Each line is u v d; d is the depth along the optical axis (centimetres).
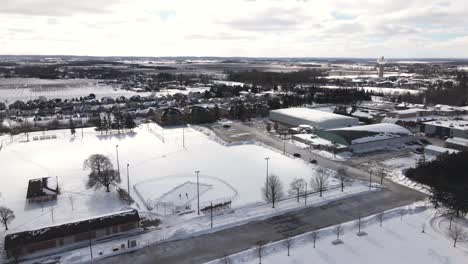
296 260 5456
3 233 6209
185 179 8731
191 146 11806
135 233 6278
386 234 6203
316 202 7475
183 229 6347
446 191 7375
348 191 8031
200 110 16050
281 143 12306
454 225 6475
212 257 5572
